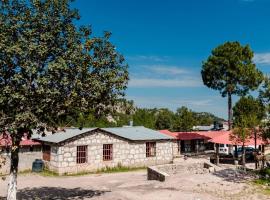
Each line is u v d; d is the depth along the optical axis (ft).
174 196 75.77
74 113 65.26
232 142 138.72
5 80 60.08
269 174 103.55
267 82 92.68
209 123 375.66
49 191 87.76
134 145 141.49
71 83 61.77
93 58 66.44
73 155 124.26
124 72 69.15
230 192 81.00
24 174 120.47
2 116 58.70
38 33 60.95
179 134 195.11
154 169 106.73
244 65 185.78
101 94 66.74
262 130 98.17
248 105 186.19
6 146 65.00
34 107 59.36
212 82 193.06
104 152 132.87
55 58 61.62
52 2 62.59
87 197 78.02
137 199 73.92
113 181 107.76
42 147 131.44
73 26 64.75
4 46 56.13
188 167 116.67
